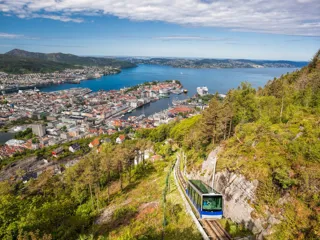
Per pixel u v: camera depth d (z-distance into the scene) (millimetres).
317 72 62719
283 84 72250
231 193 30500
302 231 21578
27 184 81312
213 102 51031
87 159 65812
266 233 23750
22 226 32750
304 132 31359
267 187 25828
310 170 24516
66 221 44438
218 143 47875
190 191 34875
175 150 83688
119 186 63812
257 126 37781
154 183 54250
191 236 27672
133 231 34344
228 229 27031
